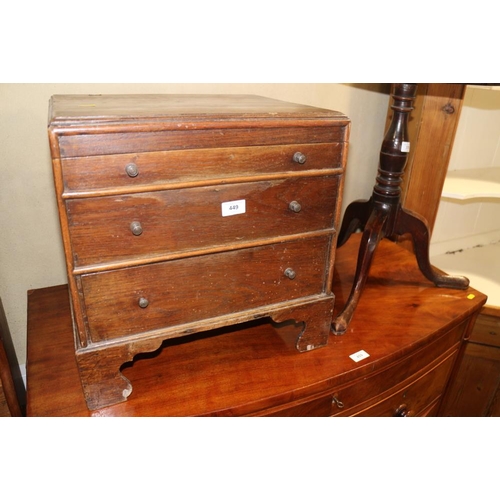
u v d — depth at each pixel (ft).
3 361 2.76
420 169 4.21
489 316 4.14
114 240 2.13
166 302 2.39
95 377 2.35
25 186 3.29
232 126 2.17
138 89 3.42
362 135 4.67
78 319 2.21
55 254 3.59
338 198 2.64
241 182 2.31
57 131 1.85
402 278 4.02
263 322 3.32
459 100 3.87
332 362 2.88
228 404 2.50
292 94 4.06
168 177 2.13
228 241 2.42
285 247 2.61
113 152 1.98
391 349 3.02
